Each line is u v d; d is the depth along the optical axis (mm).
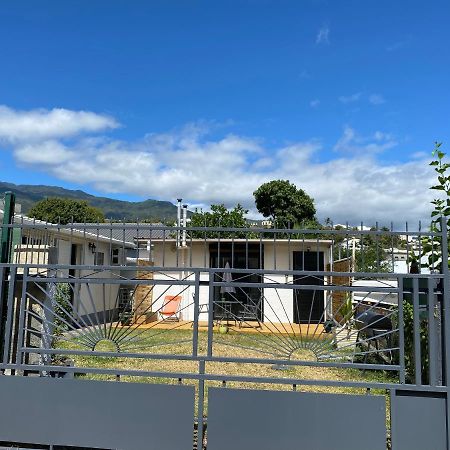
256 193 27750
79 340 3887
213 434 3199
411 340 5023
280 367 6121
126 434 3289
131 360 6926
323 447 3115
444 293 3199
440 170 4734
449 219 4406
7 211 4051
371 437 3082
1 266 3650
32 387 3418
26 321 4324
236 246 12070
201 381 3318
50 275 4598
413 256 4637
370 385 3172
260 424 3176
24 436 3377
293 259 12031
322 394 3156
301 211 26594
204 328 9250
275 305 11000
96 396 3350
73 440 3328
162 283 3529
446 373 3133
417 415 3107
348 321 4117
